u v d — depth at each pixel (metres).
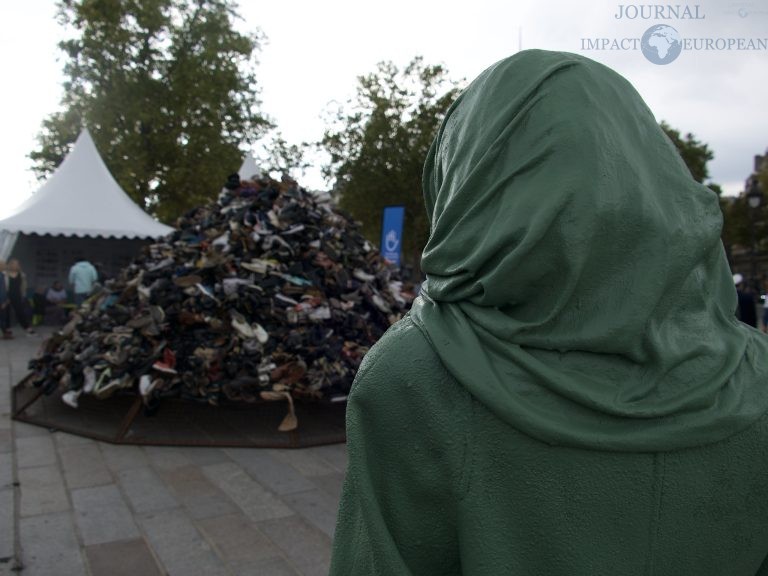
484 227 0.67
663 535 0.64
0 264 11.58
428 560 0.66
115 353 5.09
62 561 2.90
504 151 0.68
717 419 0.64
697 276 0.73
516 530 0.62
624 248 0.65
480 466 0.62
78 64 19.94
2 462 4.35
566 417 0.62
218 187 20.73
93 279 12.30
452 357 0.63
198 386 4.84
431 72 20.61
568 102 0.67
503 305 0.68
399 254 9.57
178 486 3.93
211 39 20.42
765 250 26.06
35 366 5.87
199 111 20.83
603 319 0.64
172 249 6.36
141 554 2.99
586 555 0.62
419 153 20.27
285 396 4.87
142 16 19.31
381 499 0.66
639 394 0.64
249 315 5.26
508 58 0.74
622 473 0.62
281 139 23.14
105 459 4.45
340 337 5.60
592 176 0.64
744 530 0.68
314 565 2.91
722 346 0.71
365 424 0.67
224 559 2.96
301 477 4.14
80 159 13.98
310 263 6.07
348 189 22.22
